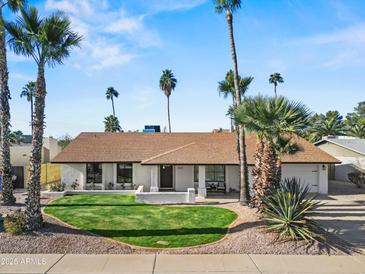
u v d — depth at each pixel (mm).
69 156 25828
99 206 18312
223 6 18047
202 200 21469
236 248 10844
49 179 30062
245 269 9227
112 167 26141
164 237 12047
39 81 12531
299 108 14570
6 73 17812
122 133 29969
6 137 17906
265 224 12852
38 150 12281
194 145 25844
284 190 13195
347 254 10586
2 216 14078
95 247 10812
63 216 15359
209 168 25656
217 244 11281
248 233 12016
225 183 25359
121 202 19766
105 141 28172
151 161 23734
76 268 9195
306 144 26484
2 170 17875
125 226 13578
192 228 13312
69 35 12828
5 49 17625
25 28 12539
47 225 12500
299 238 11477
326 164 25172
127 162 25547
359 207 19500
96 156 25922
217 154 24625
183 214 16156
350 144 34438
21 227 11555
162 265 9469
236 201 20812
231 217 15320
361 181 28359
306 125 14500
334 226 14625
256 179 15609
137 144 27906
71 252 10453
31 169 12109
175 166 25672
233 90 22078
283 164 24969
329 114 61250
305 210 12031
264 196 13898
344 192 25938
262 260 9938
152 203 19656
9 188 17906
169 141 28547
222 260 9906
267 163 14391
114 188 26031
